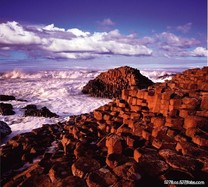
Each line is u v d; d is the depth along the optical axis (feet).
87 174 20.04
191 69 42.19
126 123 32.17
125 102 39.11
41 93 132.87
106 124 34.63
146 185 16.89
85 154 25.44
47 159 27.55
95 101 112.98
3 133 52.65
